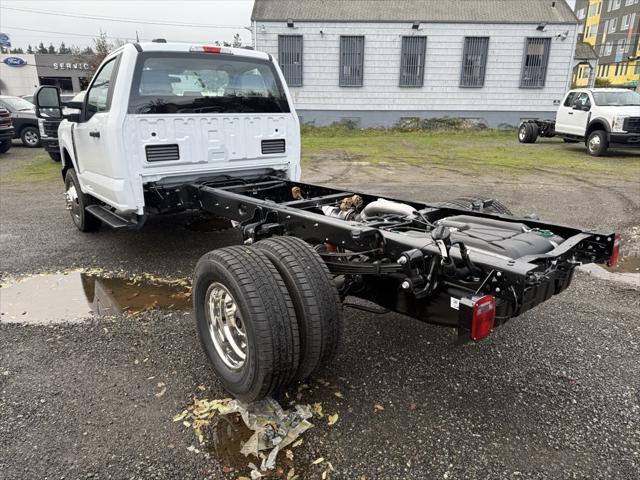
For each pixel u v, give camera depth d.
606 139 13.13
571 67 20.98
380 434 2.47
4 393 2.82
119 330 3.59
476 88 21.28
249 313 2.40
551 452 2.35
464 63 21.02
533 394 2.79
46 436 2.46
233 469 2.23
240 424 2.54
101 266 4.97
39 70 51.28
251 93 4.98
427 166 11.86
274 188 4.82
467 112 21.64
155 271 4.82
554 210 7.15
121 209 4.36
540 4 21.77
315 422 2.56
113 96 4.21
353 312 3.85
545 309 3.89
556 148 15.62
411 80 21.23
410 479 2.19
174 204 4.65
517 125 21.72
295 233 3.36
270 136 5.14
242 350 2.72
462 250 2.40
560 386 2.87
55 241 5.85
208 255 2.71
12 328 3.64
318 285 2.56
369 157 13.58
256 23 20.17
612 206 7.40
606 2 65.19
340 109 21.52
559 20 20.41
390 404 2.71
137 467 2.25
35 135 16.72
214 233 6.19
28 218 7.04
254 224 3.56
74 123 5.29
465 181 9.71
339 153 14.49
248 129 4.95
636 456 2.32
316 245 3.21
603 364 3.09
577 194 8.33
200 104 4.62
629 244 5.51
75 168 5.64
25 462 2.28
